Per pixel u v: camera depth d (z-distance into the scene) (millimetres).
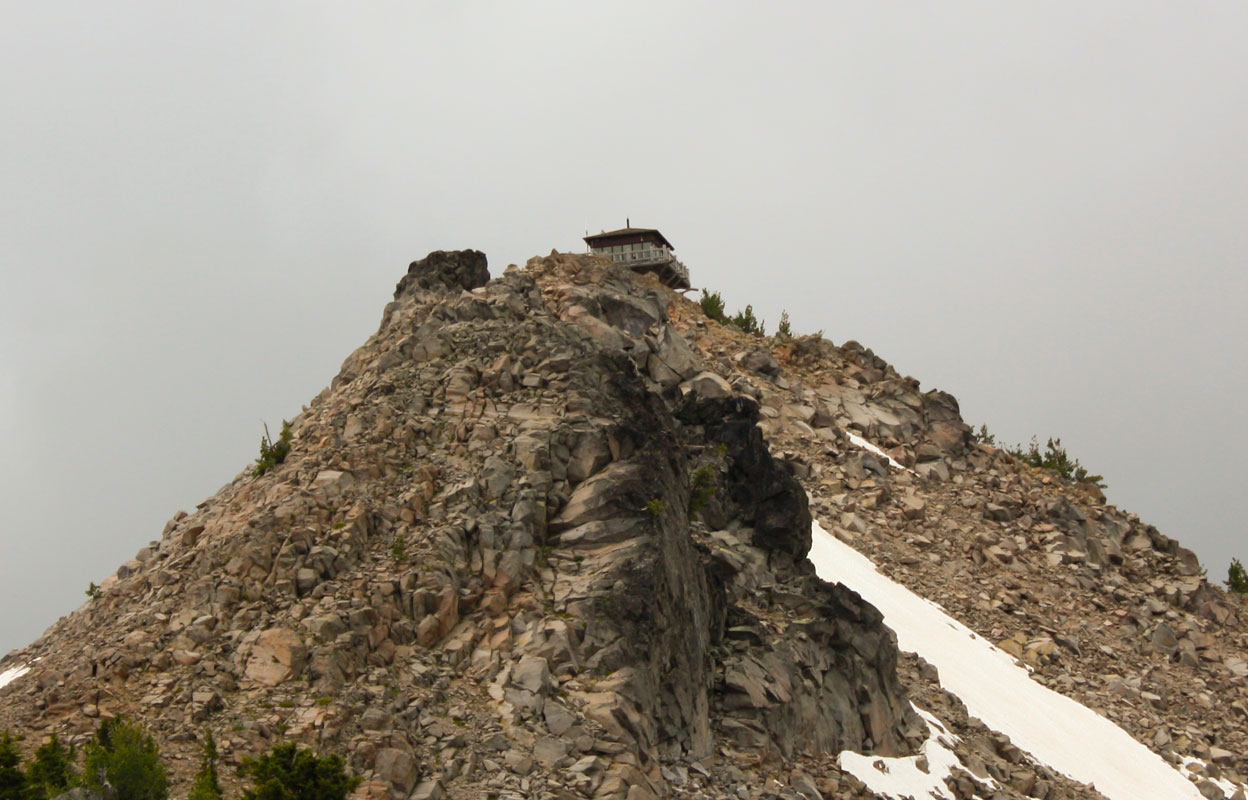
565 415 54688
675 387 67125
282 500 49188
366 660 42812
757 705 48531
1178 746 68375
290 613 43969
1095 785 59875
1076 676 72125
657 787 41469
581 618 45594
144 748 36594
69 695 40750
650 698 44062
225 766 37750
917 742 54875
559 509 50469
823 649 54031
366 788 37125
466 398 56188
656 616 46094
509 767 39750
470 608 46375
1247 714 72938
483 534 48375
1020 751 59156
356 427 53969
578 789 39500
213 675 41656
